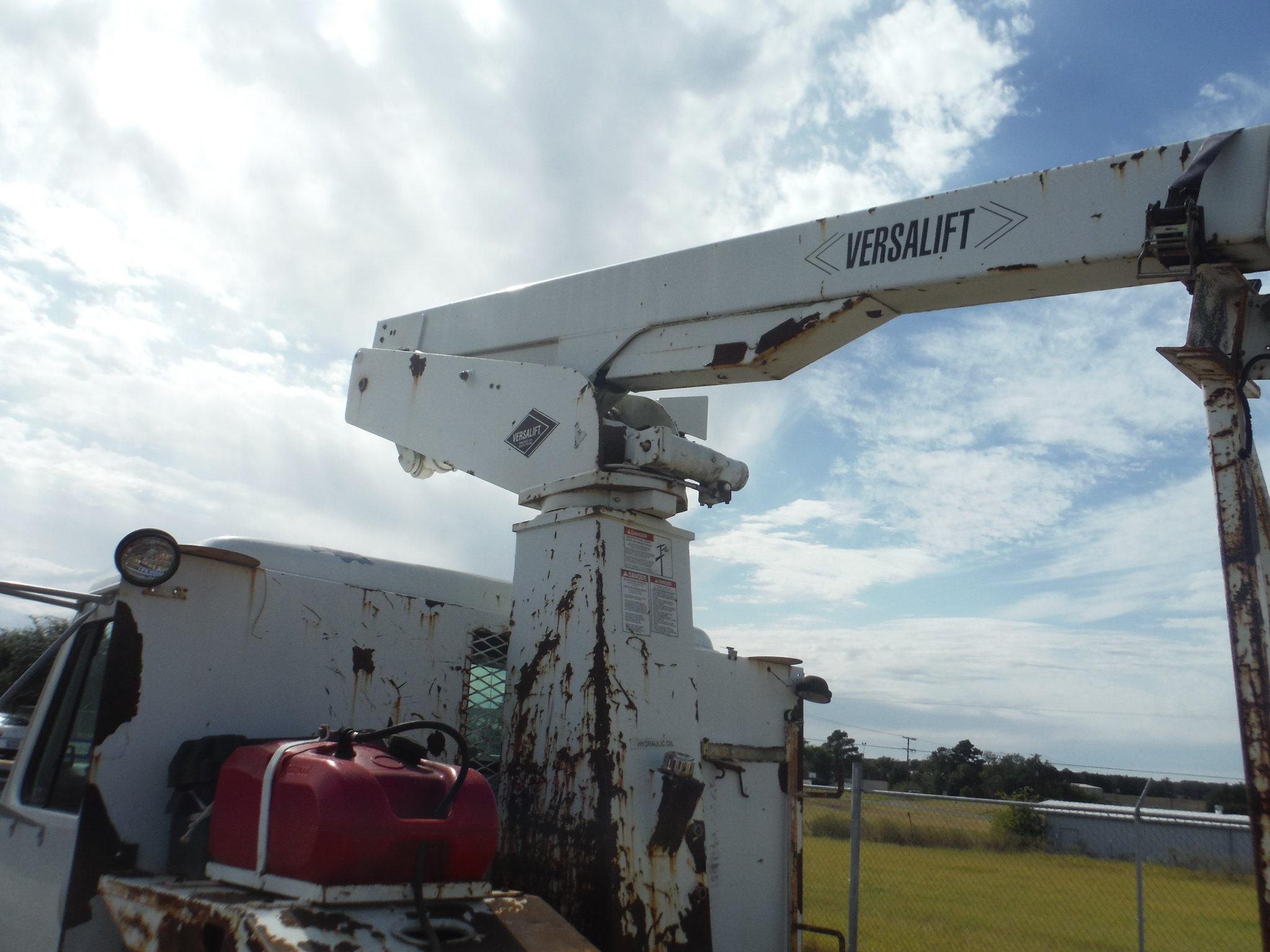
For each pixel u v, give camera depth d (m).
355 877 2.29
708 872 4.20
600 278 4.13
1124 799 29.44
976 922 9.02
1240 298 2.78
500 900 2.59
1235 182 2.75
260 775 2.53
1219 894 10.62
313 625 3.39
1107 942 8.31
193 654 3.07
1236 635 2.35
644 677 3.30
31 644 5.88
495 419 4.09
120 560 2.80
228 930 2.14
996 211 3.20
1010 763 30.06
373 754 2.60
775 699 4.81
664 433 3.54
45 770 3.33
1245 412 2.56
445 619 3.77
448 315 4.66
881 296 3.39
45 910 2.91
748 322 3.68
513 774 3.34
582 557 3.37
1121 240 2.95
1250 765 2.24
